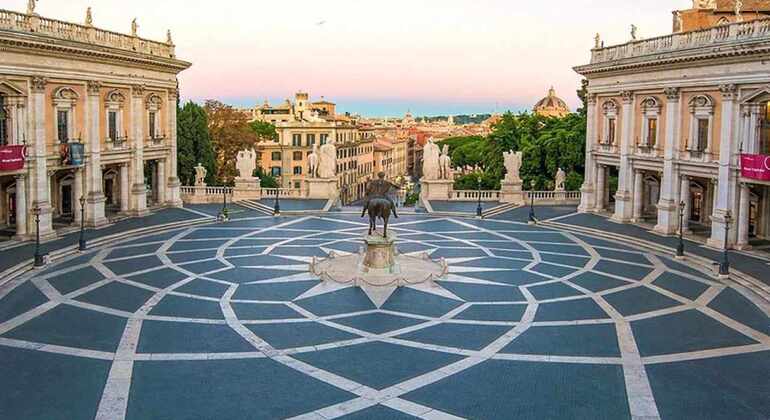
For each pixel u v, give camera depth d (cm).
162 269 4128
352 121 18088
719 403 2236
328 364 2569
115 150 5853
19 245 4659
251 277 3941
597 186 6662
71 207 5988
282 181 13588
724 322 3122
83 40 5328
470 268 4238
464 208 7025
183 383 2369
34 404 2178
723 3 6150
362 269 4038
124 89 5972
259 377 2433
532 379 2434
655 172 5953
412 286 3759
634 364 2588
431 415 2134
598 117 6506
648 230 5572
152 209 6538
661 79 5409
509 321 3131
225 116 10144
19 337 2820
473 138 18912
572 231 5769
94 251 4666
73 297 3453
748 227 4972
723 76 4731
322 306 3359
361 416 2123
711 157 4950
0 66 4556
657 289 3731
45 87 4981
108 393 2272
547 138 8500
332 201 7419
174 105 6812
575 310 3316
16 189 4853
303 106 16788
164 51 6575
